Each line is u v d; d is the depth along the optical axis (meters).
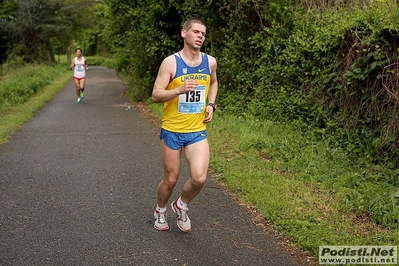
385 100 7.98
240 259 4.70
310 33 10.54
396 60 7.79
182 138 4.99
